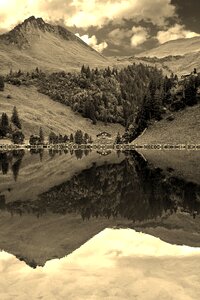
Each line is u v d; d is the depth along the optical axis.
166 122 175.00
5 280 12.23
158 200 30.25
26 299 10.78
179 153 110.94
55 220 22.88
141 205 28.05
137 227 19.92
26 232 19.55
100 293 10.98
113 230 19.02
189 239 17.00
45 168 66.94
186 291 10.95
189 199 30.66
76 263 13.77
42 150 173.62
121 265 13.33
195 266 12.91
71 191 37.03
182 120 168.75
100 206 28.02
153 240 16.64
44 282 11.90
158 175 50.72
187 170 57.47
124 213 24.83
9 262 14.09
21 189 38.88
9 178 50.19
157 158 91.12
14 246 16.55
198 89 175.62
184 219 22.31
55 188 39.44
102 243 16.23
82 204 29.22
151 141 163.50
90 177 50.16
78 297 10.77
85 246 15.88
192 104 174.88
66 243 16.98
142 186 39.69
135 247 15.56
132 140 190.38
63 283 11.80
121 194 34.34
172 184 41.00
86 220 22.64
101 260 13.96
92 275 12.43
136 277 12.09
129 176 50.41
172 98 181.38
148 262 13.55
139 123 188.25
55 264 13.70
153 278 11.95
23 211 26.42
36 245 16.67
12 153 142.88
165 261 13.62
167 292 10.88
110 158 96.19
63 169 64.44
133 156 103.88
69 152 144.50
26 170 63.12
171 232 18.55
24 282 11.99
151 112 183.12
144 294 10.82
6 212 26.05
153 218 22.70
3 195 34.72
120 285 11.50
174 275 12.17
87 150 164.00
